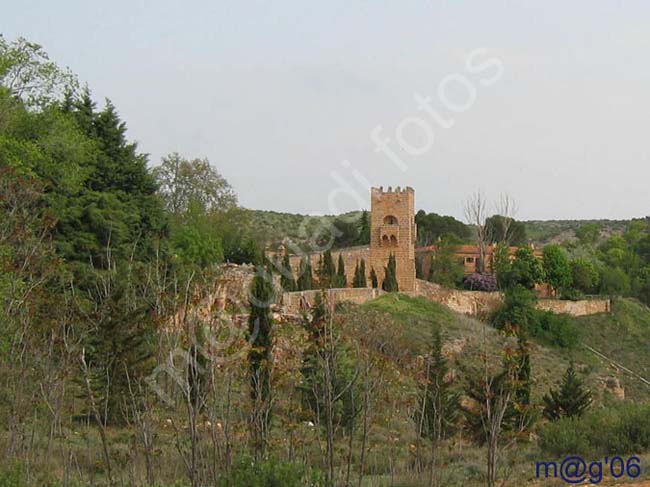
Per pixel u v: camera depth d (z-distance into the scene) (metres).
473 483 24.97
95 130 51.84
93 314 26.75
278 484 18.98
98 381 27.33
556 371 62.31
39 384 24.03
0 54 45.59
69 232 44.75
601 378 64.81
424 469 26.92
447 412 34.16
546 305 87.62
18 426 23.81
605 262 124.31
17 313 25.80
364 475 26.62
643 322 90.75
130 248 44.97
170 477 23.38
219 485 18.98
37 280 27.34
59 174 45.12
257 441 21.86
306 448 26.64
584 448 29.70
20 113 44.91
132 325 24.55
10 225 28.12
